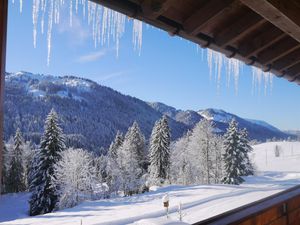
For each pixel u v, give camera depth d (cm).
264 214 199
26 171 1836
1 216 1476
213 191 1577
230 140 2389
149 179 2570
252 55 262
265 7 168
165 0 179
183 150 2525
